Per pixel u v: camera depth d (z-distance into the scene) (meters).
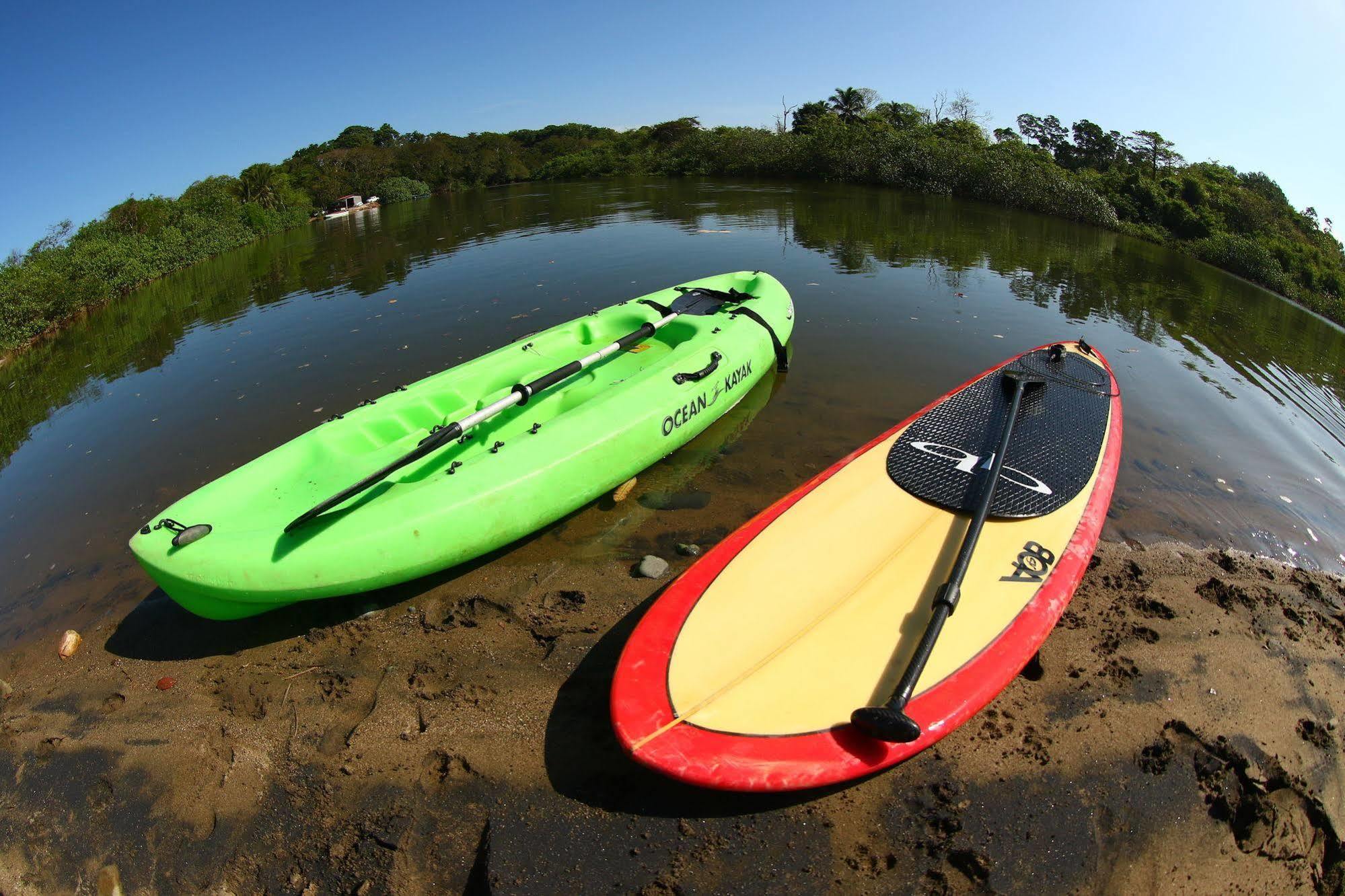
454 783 2.63
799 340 6.96
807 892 2.24
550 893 2.25
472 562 3.88
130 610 3.69
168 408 6.41
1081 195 14.95
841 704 2.49
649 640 2.78
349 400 6.20
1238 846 2.41
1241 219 17.45
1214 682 2.97
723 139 24.86
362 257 13.47
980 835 2.40
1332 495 4.42
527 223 15.77
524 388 4.34
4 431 6.41
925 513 3.39
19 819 2.64
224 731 2.91
